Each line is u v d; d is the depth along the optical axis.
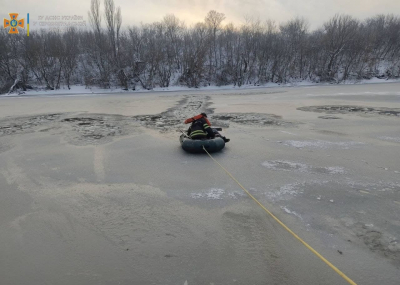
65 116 14.73
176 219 4.22
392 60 57.22
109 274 3.09
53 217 4.36
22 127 11.82
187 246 3.56
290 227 3.92
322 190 5.12
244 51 54.47
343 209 4.39
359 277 2.95
